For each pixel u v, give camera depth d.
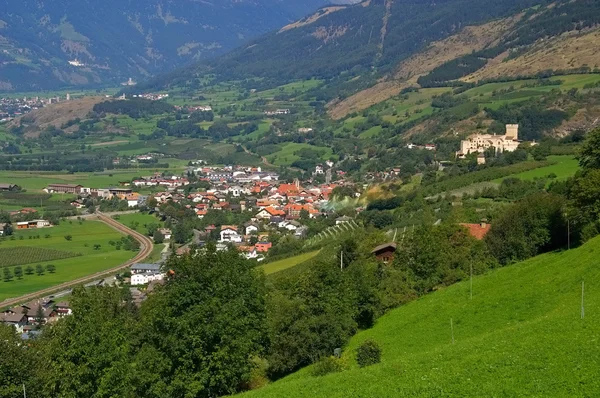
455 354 52.19
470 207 142.12
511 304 67.69
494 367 46.56
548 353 46.84
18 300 156.38
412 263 88.62
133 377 58.50
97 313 64.06
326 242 165.50
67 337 60.19
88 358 57.78
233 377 60.44
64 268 188.75
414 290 85.00
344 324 71.44
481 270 88.06
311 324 69.38
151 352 59.81
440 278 87.25
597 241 75.12
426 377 47.50
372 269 88.56
